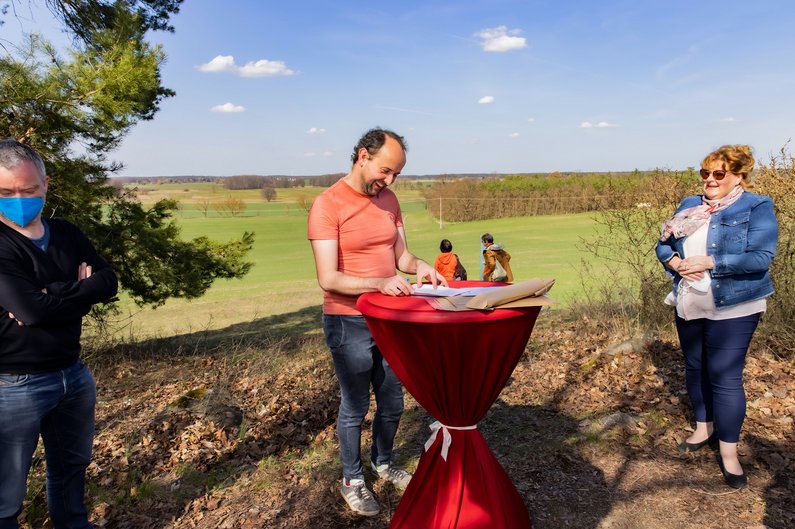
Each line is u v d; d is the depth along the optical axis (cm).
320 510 291
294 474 334
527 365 518
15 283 206
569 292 1039
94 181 906
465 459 216
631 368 483
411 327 198
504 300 197
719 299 280
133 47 818
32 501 304
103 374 710
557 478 307
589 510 276
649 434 352
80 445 244
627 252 678
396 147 249
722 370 284
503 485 218
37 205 216
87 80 757
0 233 213
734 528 254
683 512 269
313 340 880
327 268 256
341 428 281
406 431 387
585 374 481
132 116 820
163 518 296
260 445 388
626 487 294
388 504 290
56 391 225
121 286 1030
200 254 1083
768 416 362
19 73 730
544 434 363
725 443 287
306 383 557
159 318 1603
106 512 302
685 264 290
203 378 627
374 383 290
